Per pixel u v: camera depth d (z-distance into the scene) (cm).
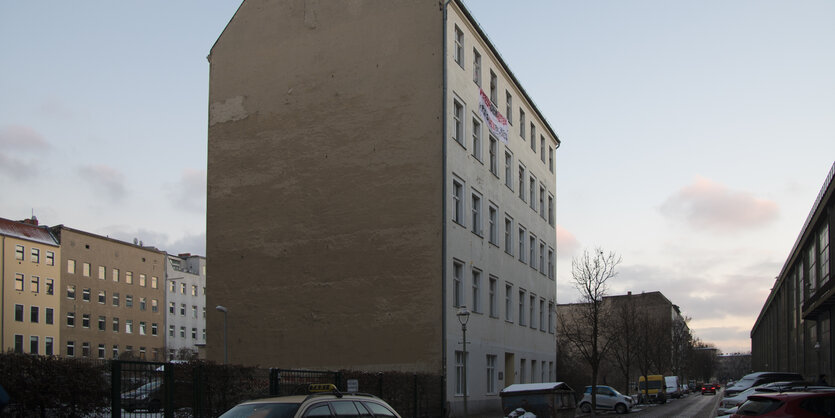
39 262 6875
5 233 6550
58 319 7012
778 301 7606
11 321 6488
